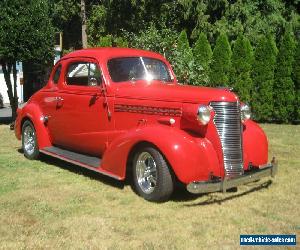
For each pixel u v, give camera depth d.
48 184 6.48
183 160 5.34
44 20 12.67
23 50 12.39
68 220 5.08
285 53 13.43
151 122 6.00
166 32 12.13
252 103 13.97
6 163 7.80
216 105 5.61
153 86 6.36
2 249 4.37
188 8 21.72
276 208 5.49
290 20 23.09
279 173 7.04
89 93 6.86
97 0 28.86
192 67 11.75
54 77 7.74
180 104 5.72
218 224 5.00
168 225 4.97
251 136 6.07
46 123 7.87
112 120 6.49
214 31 21.08
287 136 10.56
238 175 5.63
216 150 5.60
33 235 4.68
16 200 5.73
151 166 5.75
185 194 6.01
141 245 4.47
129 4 24.47
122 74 6.71
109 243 4.51
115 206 5.55
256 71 13.84
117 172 6.07
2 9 12.08
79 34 30.58
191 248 4.42
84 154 7.29
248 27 21.38
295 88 13.43
